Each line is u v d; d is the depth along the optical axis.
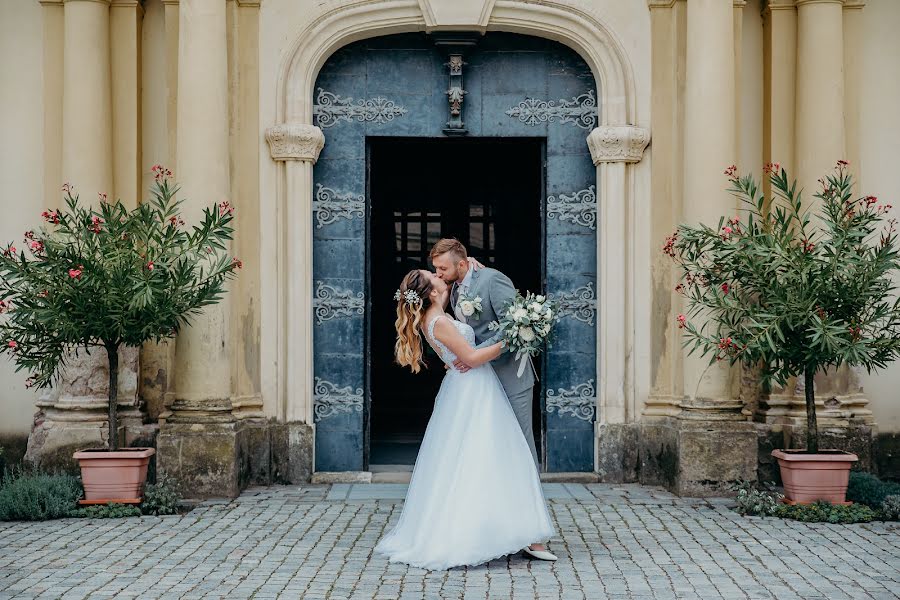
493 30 9.26
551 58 9.34
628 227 9.08
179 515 7.50
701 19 8.54
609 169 9.04
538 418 11.85
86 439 8.70
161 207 7.75
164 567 5.89
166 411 8.84
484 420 6.10
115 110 9.04
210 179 8.45
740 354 7.54
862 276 7.35
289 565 5.95
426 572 5.82
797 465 7.54
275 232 9.02
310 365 9.09
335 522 7.24
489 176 14.02
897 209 9.17
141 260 7.62
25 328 7.64
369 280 9.40
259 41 9.02
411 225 14.10
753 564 5.99
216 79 8.49
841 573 5.77
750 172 9.23
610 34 9.06
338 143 9.29
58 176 9.09
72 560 6.05
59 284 7.44
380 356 14.16
